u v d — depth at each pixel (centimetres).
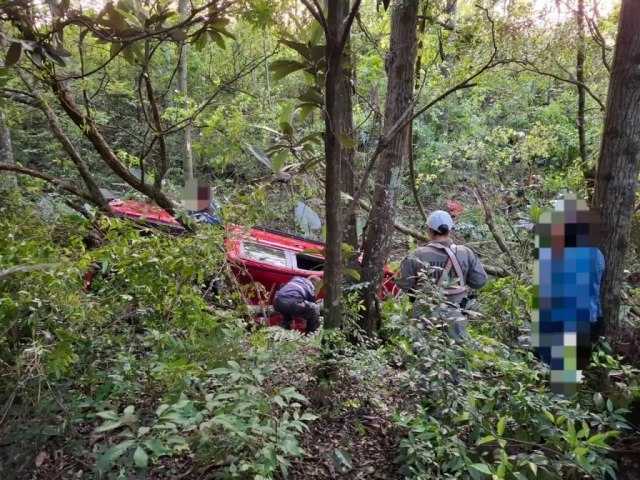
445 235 374
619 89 322
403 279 367
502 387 283
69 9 295
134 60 336
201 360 272
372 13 719
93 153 779
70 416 233
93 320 277
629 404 310
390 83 445
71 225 337
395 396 329
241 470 205
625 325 376
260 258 532
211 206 349
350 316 385
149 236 346
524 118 1003
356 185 450
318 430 295
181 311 304
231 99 849
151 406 263
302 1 261
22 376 236
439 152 1091
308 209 572
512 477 249
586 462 238
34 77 375
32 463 233
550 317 320
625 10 315
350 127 434
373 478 264
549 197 681
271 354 300
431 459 257
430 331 302
